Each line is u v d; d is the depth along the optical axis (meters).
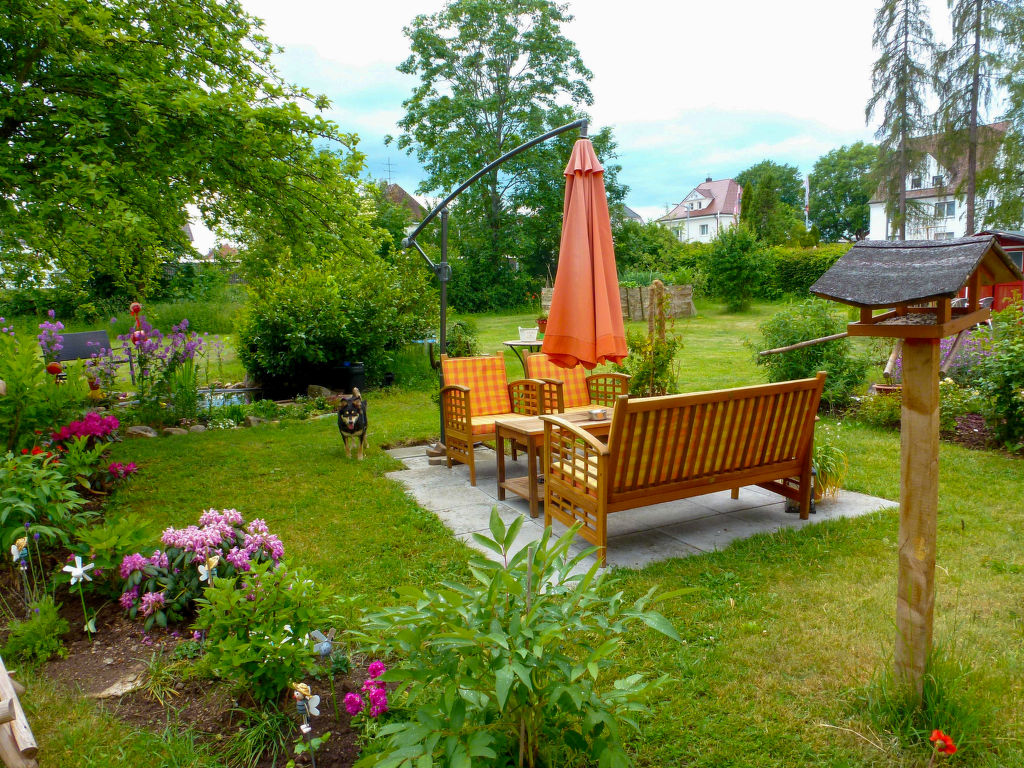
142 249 8.16
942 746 1.82
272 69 7.38
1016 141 24.67
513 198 31.16
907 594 2.29
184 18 6.56
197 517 4.79
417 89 29.34
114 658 2.79
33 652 2.78
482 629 1.82
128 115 5.80
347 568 3.85
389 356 11.80
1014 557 3.71
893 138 26.48
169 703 2.47
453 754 1.62
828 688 2.53
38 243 6.19
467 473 6.12
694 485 4.05
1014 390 5.95
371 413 9.35
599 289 4.01
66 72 5.82
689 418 3.80
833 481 4.68
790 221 44.41
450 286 29.55
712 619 3.09
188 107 5.54
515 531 2.01
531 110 29.08
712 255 24.39
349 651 2.82
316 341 10.73
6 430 4.64
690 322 21.64
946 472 5.44
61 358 9.32
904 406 2.23
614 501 3.82
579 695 1.72
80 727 2.30
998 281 2.28
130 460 6.44
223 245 18.77
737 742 2.23
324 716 2.38
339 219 7.34
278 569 2.48
